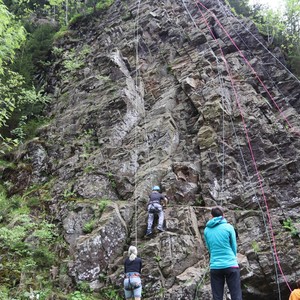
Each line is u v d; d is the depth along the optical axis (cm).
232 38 1653
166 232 944
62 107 1579
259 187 1069
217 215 596
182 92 1439
